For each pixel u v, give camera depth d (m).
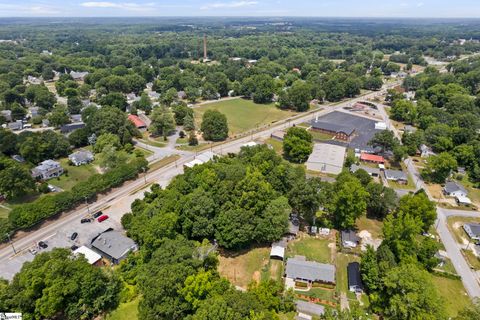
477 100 167.50
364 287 59.72
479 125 132.88
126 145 121.75
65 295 50.56
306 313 54.75
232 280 61.88
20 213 73.94
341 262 67.31
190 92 191.88
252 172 82.62
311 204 75.31
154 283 50.78
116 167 100.75
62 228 77.38
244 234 66.62
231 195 72.81
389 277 53.03
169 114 142.25
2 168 93.38
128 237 72.50
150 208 74.12
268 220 69.06
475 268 66.62
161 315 49.81
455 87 179.00
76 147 124.50
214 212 71.00
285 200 72.31
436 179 101.62
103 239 71.06
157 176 103.38
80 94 189.88
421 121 143.25
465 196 92.69
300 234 75.75
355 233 75.38
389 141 114.44
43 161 108.25
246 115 169.00
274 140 134.62
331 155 113.19
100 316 53.94
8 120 150.25
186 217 69.62
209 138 135.38
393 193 79.75
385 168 109.81
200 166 86.00
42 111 158.00
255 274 63.59
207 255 61.25
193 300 50.22
